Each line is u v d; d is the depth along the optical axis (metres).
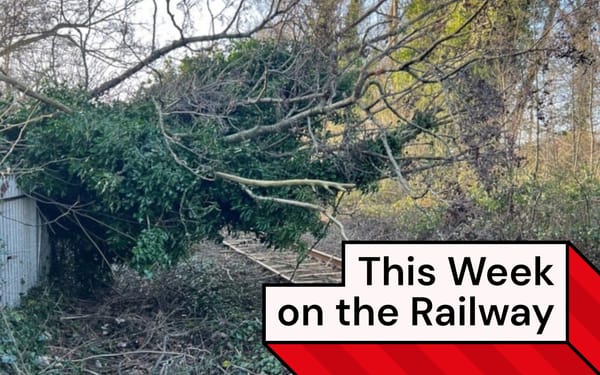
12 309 6.45
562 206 10.09
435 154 10.20
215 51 8.92
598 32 10.98
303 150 8.38
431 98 8.70
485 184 7.56
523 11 9.84
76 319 7.44
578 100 13.71
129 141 7.42
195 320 7.62
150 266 7.38
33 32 8.89
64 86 8.43
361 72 6.85
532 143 13.11
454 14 8.34
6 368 5.14
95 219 7.86
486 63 9.30
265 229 8.02
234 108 8.39
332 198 8.63
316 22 8.05
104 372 5.90
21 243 7.19
